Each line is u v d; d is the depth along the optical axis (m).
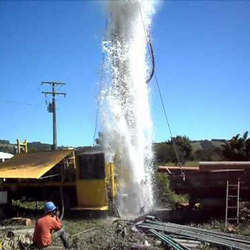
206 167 16.38
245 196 16.06
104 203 16.22
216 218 15.72
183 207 17.02
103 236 12.50
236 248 11.27
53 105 51.47
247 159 42.03
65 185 16.84
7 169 17.14
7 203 17.36
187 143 49.00
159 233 12.99
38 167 16.72
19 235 12.46
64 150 17.16
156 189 18.47
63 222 15.14
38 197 17.56
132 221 14.68
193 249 11.43
